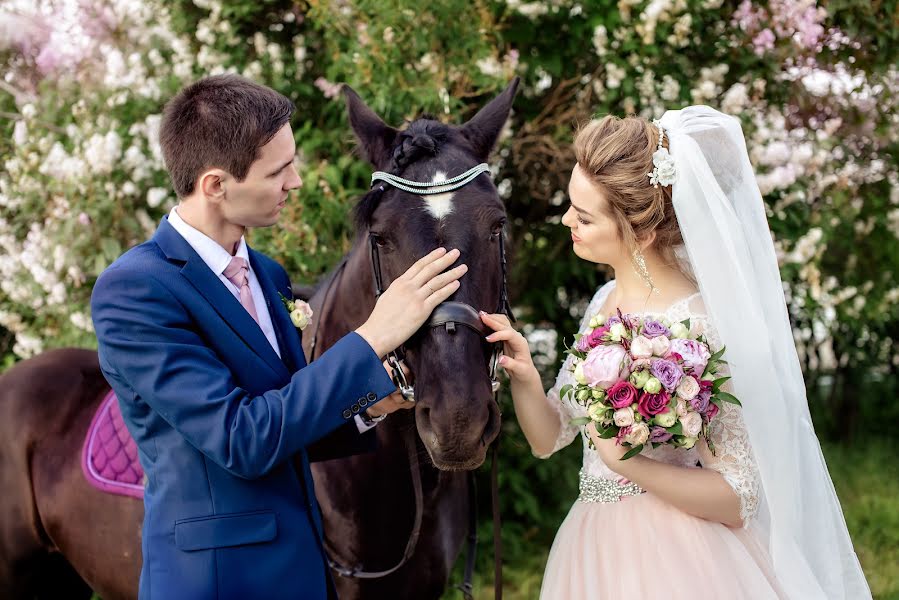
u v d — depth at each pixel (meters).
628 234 1.78
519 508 4.63
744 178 1.88
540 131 4.41
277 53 4.25
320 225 3.82
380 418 1.98
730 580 1.67
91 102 4.07
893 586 4.18
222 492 1.60
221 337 1.64
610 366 1.61
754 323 1.72
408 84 3.77
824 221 4.45
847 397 6.80
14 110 5.03
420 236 1.83
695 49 4.32
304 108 4.46
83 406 2.79
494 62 3.88
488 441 1.74
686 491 1.68
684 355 1.61
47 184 4.05
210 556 1.58
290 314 1.94
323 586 1.70
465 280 1.81
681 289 1.82
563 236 4.70
